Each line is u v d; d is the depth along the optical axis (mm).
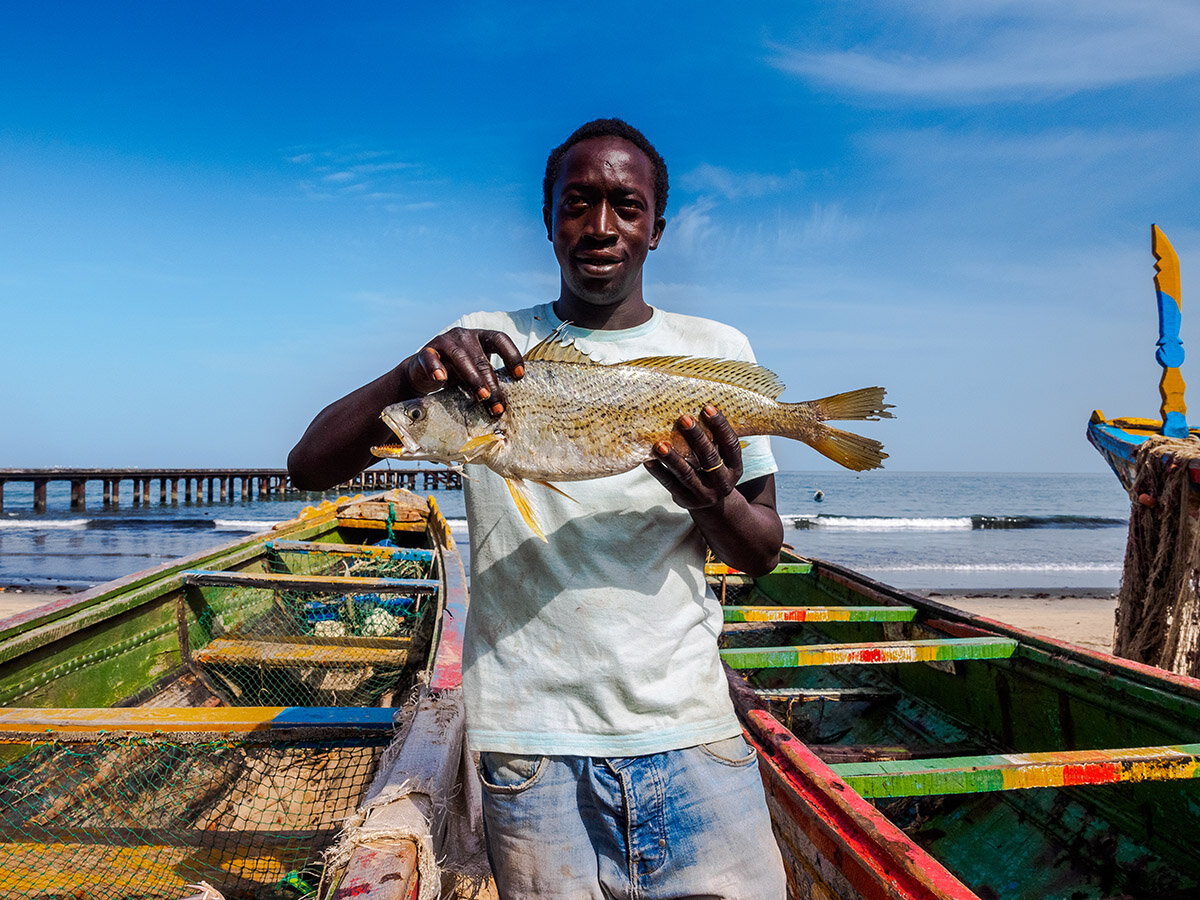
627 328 2189
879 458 2361
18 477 32500
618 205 1975
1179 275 8492
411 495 9805
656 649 1852
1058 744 3863
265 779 3812
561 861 1800
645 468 1997
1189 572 6223
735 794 1882
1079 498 57500
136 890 2799
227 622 6109
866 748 4289
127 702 4598
